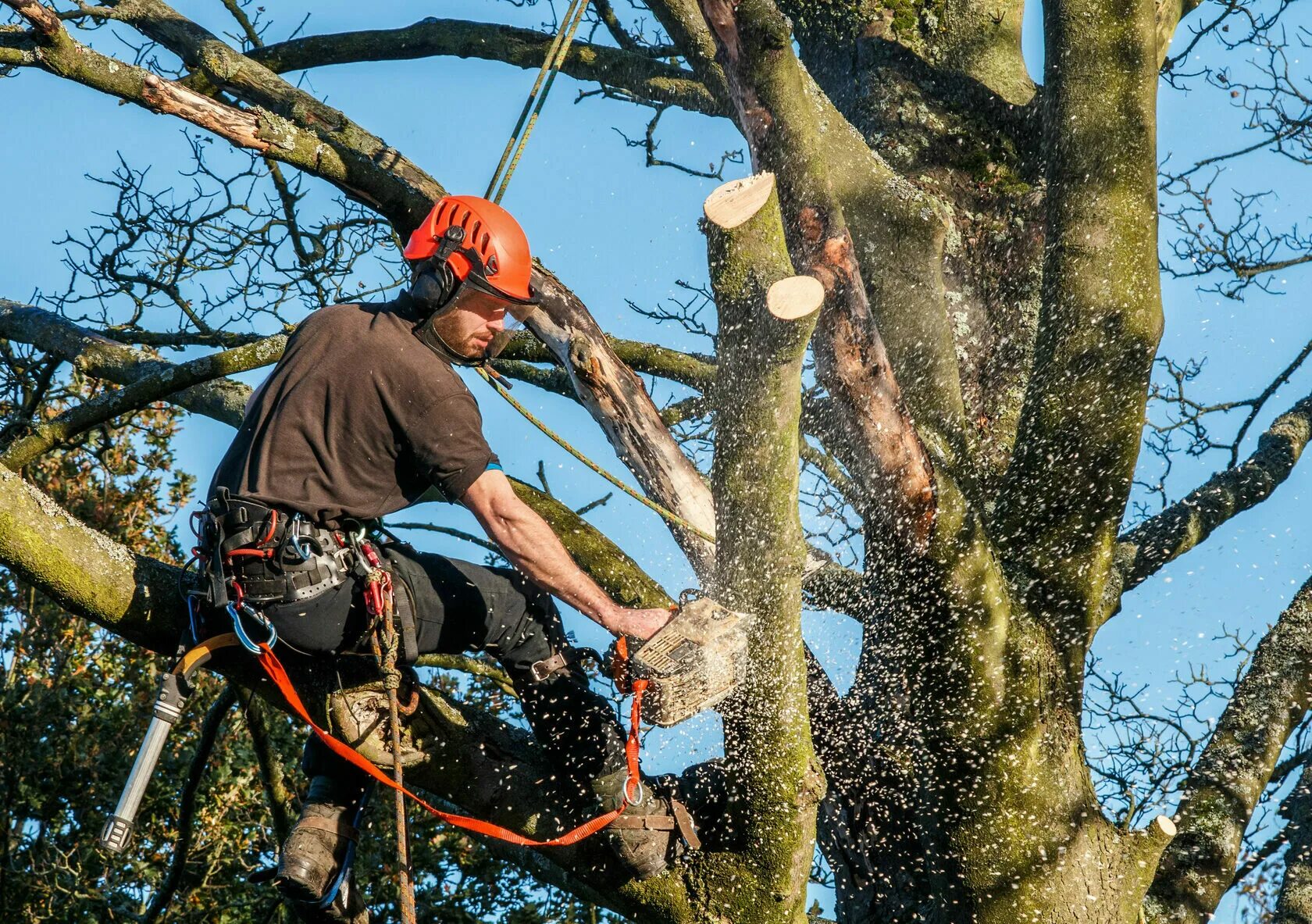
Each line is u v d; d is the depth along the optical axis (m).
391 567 7.94
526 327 10.63
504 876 24.58
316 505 7.56
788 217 10.34
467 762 9.04
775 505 8.29
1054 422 11.70
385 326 7.86
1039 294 14.03
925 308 12.68
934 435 11.59
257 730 16.17
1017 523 11.66
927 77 15.44
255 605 7.59
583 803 9.20
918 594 10.63
